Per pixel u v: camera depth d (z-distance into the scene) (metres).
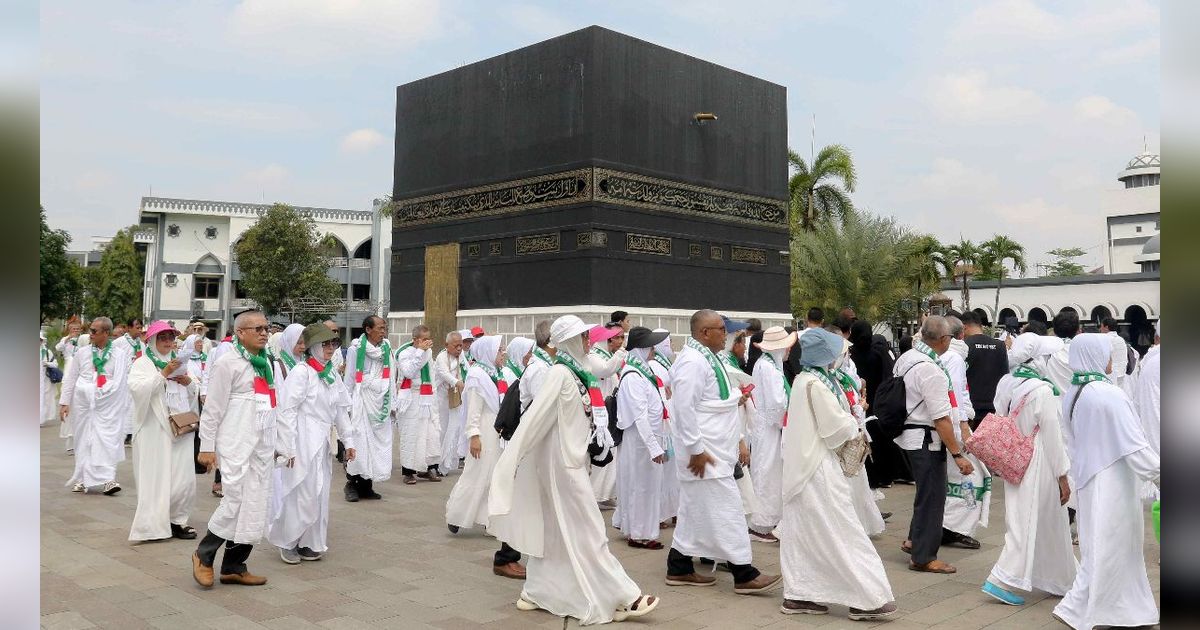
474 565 7.12
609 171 14.70
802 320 35.62
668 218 15.63
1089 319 38.22
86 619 5.62
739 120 17.25
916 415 6.85
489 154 16.39
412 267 17.78
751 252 17.22
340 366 11.55
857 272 33.69
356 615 5.74
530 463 5.84
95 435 10.23
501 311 15.73
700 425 6.24
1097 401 5.14
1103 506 5.07
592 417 5.90
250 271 36.59
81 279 42.72
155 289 45.72
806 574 5.69
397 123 18.45
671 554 6.54
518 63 15.92
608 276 14.54
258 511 6.41
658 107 15.66
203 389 13.04
